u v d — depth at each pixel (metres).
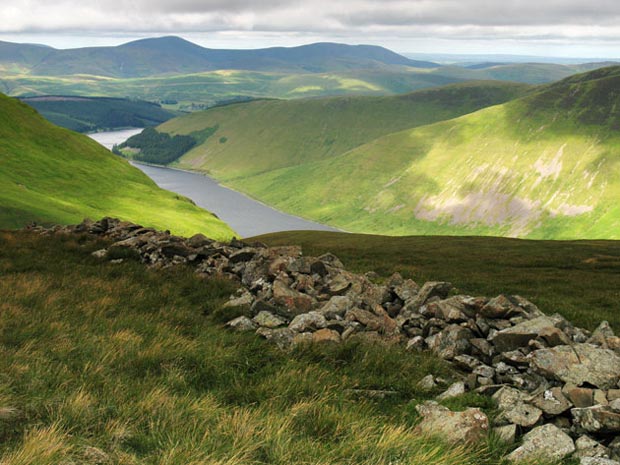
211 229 129.75
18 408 8.12
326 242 82.44
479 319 14.48
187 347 12.30
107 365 10.79
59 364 10.45
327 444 7.92
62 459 6.49
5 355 10.55
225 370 11.30
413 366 12.29
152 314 15.77
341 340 13.79
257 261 21.73
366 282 19.06
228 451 7.35
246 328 14.71
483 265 50.72
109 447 7.25
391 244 76.62
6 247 26.62
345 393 10.52
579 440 8.34
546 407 9.47
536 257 57.72
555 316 14.86
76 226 34.91
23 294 16.73
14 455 6.39
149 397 9.02
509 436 8.59
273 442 7.66
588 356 11.09
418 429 8.79
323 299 17.56
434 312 15.57
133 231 31.97
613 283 39.16
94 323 14.14
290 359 12.15
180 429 7.91
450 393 10.65
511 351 12.66
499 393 10.29
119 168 178.75
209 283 20.11
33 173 141.50
